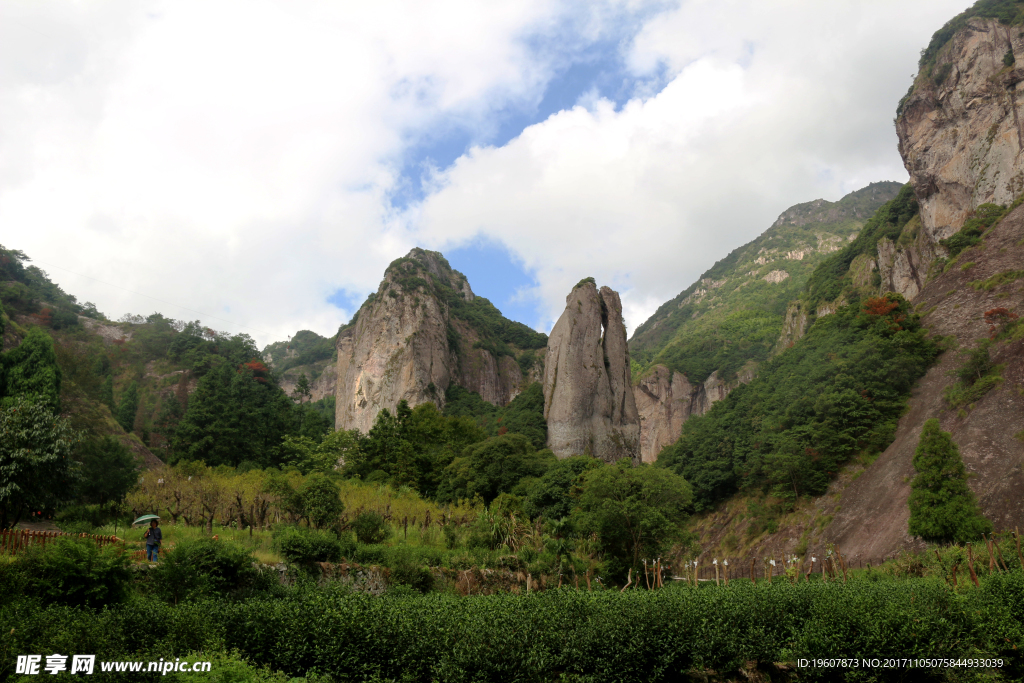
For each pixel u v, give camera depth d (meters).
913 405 69.56
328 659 13.18
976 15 112.88
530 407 127.06
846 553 53.44
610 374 122.69
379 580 26.53
